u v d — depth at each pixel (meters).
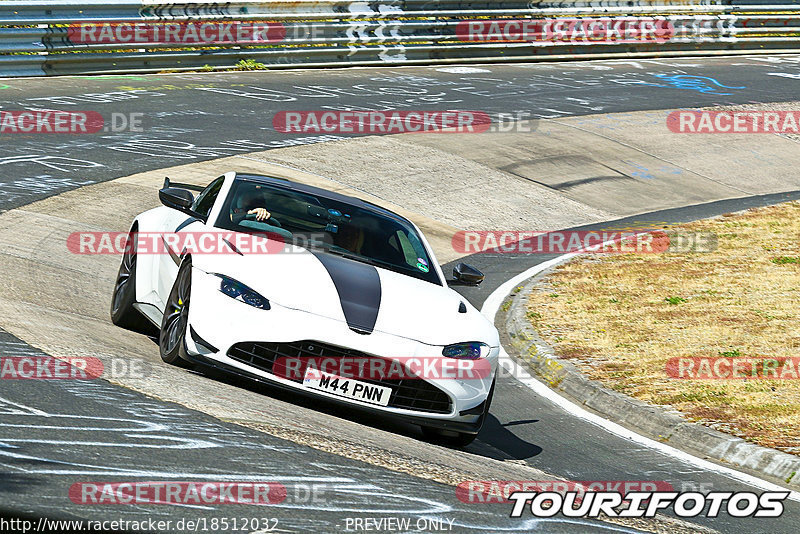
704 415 18.44
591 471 15.47
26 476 9.62
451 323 15.73
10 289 18.48
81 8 45.69
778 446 16.88
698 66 70.88
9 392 12.19
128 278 18.23
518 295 27.80
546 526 11.15
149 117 41.34
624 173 45.06
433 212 36.78
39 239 23.92
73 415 11.76
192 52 51.56
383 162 40.75
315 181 36.72
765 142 52.72
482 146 45.09
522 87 58.31
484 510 11.31
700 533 12.26
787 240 35.97
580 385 20.45
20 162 32.06
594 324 24.92
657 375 20.86
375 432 14.52
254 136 41.19
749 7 76.56
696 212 40.78
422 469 12.66
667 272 31.05
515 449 16.31
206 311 14.80
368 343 14.53
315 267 15.93
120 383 13.53
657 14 72.94
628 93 59.75
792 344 23.55
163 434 11.64
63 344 15.16
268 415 13.53
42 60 45.09
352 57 58.47
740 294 28.47
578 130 49.94
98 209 28.45
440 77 58.78
